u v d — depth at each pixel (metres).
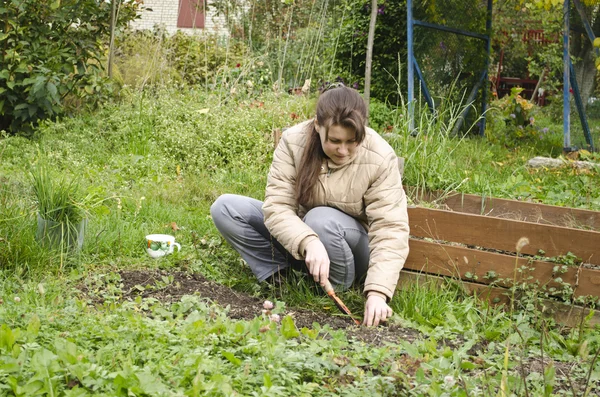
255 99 9.59
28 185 5.16
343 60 12.29
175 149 7.32
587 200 5.75
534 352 3.38
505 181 6.39
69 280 3.96
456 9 10.06
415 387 2.69
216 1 14.45
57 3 8.12
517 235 4.07
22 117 7.98
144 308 3.49
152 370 2.62
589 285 3.90
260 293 4.11
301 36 13.05
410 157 5.32
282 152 3.91
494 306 4.05
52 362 2.49
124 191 5.82
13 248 4.11
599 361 3.30
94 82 8.46
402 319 3.70
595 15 10.38
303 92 9.19
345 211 3.91
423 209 4.23
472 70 10.57
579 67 10.33
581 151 9.02
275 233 3.79
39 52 8.20
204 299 3.87
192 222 5.27
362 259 4.00
